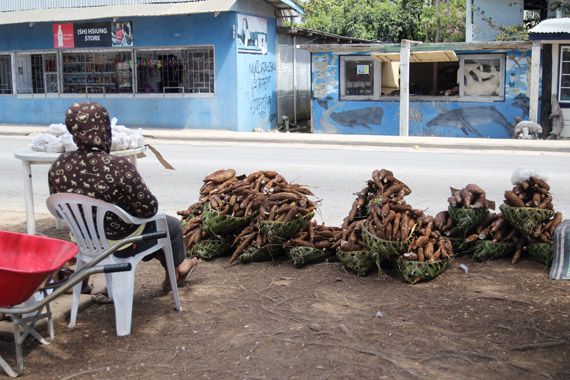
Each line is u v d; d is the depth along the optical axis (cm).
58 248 378
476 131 1884
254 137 1830
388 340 388
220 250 571
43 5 2180
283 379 340
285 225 532
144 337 402
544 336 389
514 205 536
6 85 2280
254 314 438
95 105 401
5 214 796
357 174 1139
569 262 504
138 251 415
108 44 2102
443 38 3141
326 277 515
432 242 508
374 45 1902
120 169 394
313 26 3167
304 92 2525
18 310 339
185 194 948
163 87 2086
